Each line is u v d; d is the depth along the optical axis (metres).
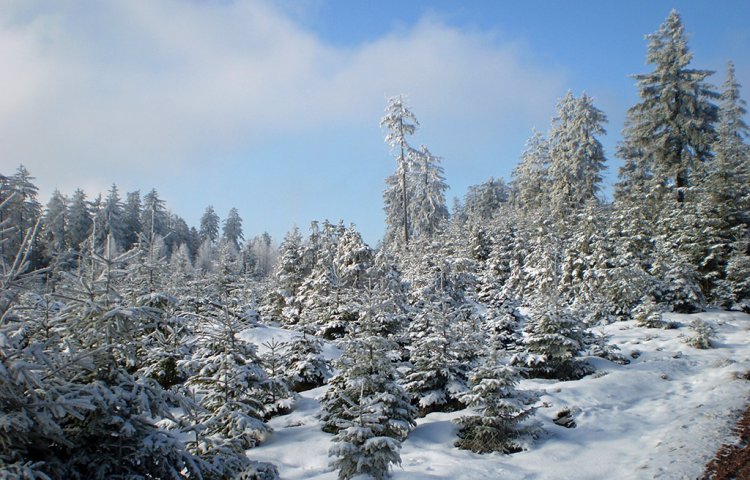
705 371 16.02
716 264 27.00
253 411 10.94
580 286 28.06
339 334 22.72
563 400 13.90
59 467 5.77
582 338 18.77
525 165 51.56
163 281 22.44
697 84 33.38
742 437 9.91
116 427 6.33
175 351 13.88
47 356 5.61
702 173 30.62
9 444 5.23
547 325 17.44
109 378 6.62
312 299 27.78
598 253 27.80
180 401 6.93
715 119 33.53
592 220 29.69
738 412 11.52
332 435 11.99
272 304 34.06
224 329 11.98
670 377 15.87
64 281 7.17
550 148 45.34
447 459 10.46
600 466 9.75
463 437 11.94
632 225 27.75
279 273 34.16
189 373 12.79
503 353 12.43
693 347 19.03
